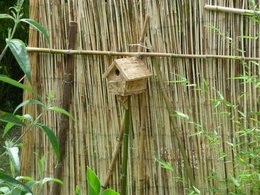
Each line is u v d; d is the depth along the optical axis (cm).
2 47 456
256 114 254
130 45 265
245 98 264
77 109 273
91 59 269
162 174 272
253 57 262
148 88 267
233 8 258
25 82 275
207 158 268
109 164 275
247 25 261
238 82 265
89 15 266
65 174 278
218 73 264
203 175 269
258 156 243
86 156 276
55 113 273
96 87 271
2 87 479
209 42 262
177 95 267
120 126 271
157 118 269
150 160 272
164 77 266
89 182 197
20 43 134
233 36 262
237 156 257
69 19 268
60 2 268
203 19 262
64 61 270
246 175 233
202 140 267
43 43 271
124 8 264
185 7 262
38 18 270
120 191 277
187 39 264
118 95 257
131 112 269
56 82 272
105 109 271
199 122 267
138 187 273
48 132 154
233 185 264
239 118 265
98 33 267
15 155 148
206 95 265
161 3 262
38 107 275
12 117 142
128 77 244
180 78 263
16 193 152
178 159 271
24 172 279
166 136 270
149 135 271
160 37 264
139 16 264
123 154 268
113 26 265
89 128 274
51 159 278
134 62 256
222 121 266
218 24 261
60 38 270
